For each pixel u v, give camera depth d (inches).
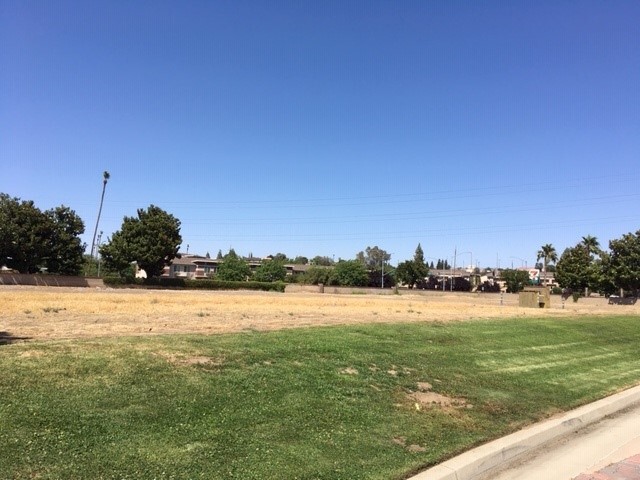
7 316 700.7
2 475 176.7
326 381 342.0
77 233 2679.6
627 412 411.8
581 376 507.5
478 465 259.3
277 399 294.2
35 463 187.5
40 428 212.7
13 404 228.7
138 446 213.5
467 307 1491.1
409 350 475.5
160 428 233.0
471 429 306.7
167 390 275.1
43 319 660.1
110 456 201.6
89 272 3671.3
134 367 299.4
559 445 315.3
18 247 2466.8
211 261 5541.3
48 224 2544.3
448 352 501.0
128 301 1178.6
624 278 2468.0
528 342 642.2
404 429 286.4
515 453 292.2
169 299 1370.6
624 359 655.1
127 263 2908.5
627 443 323.0
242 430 247.0
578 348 673.6
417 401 342.3
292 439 247.3
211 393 282.7
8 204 2516.0
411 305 1533.0
